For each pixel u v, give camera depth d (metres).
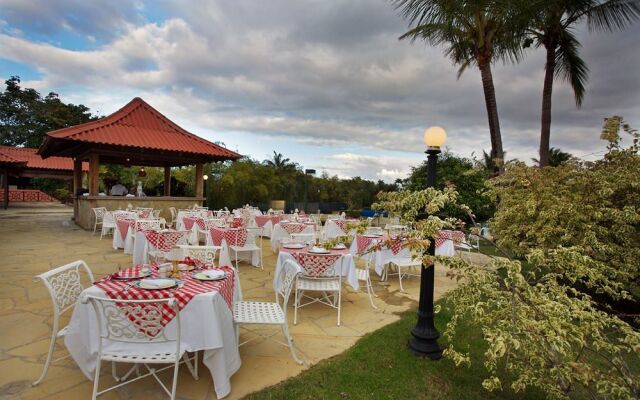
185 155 13.69
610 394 2.02
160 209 13.18
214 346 2.51
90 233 11.04
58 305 2.75
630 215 4.25
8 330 3.65
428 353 3.37
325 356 3.35
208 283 2.91
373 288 5.89
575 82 12.20
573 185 5.04
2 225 12.80
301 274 4.42
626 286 4.35
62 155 14.99
